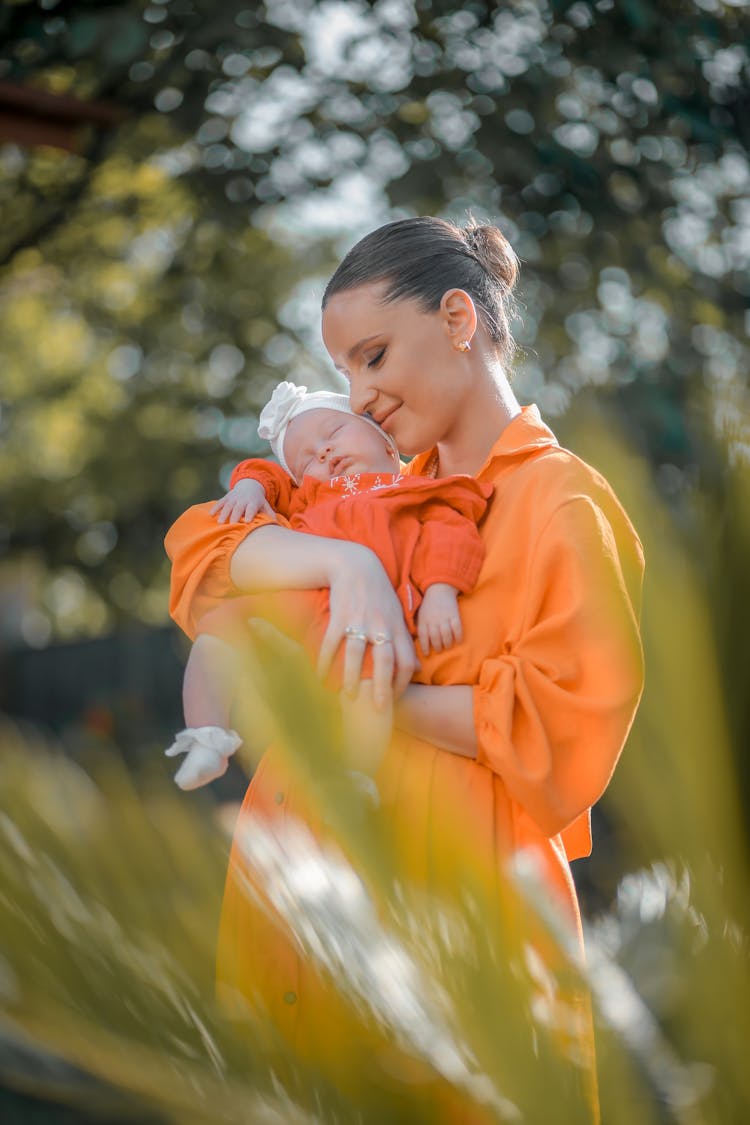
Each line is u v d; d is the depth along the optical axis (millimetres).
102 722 9680
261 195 6316
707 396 924
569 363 6152
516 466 1785
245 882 863
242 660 856
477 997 827
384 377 1774
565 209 5906
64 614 18203
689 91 5730
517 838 1569
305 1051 830
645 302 6203
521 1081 821
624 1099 812
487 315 1868
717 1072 830
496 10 5695
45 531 13461
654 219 5984
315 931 827
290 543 1757
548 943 854
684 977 847
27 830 765
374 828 860
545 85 5633
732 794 862
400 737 1619
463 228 1996
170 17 5293
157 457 12281
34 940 758
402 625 1646
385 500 1766
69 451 14148
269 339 11031
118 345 11531
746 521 866
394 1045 814
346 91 5961
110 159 6500
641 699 878
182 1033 788
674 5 5566
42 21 5035
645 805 878
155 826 798
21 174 6988
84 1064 769
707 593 865
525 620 1614
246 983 986
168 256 8789
